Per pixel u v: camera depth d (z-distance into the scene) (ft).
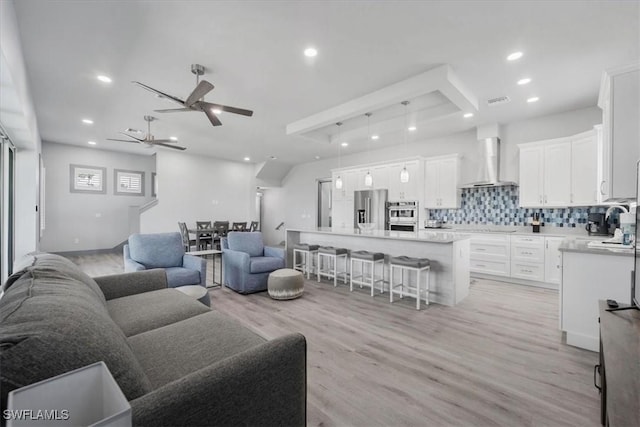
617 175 7.93
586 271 8.13
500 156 17.03
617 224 13.32
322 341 8.50
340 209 24.54
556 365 7.20
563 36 8.48
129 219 26.63
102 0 7.09
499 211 17.51
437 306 11.73
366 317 10.44
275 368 3.69
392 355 7.69
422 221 19.42
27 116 11.03
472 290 14.08
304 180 30.35
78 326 3.01
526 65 10.12
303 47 9.12
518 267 15.11
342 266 16.20
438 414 5.48
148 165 27.86
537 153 15.19
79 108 14.40
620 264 7.71
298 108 14.28
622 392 2.82
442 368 7.06
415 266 11.41
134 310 6.76
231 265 13.97
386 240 14.23
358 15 7.66
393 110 15.29
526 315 10.69
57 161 23.25
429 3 7.20
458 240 12.13
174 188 25.63
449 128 17.61
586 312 8.08
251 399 3.42
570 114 14.69
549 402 5.80
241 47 9.13
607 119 8.40
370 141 20.49
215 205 28.19
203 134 19.29
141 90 12.22
